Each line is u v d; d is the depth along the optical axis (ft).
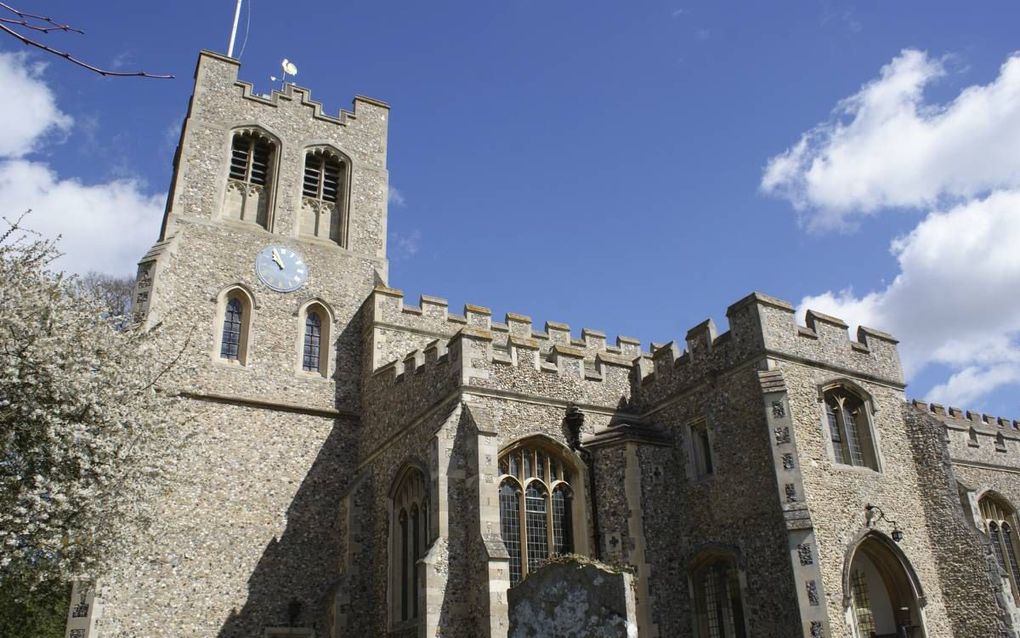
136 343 59.88
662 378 70.85
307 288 88.84
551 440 65.41
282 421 79.92
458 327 90.53
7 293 50.65
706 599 61.67
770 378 60.08
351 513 73.87
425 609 54.75
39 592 64.13
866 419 64.69
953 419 94.43
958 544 61.93
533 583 41.16
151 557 64.13
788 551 55.01
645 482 64.08
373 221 97.96
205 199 88.58
